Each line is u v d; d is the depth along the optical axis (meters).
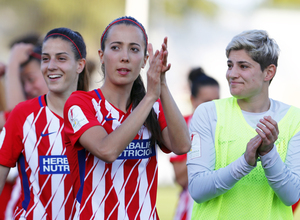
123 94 7.75
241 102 8.79
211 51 33.88
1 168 9.28
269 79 8.56
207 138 8.58
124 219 7.38
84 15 26.28
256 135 8.03
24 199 9.35
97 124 7.14
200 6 34.03
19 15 25.19
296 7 33.88
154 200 7.83
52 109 9.59
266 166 7.85
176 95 30.14
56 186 9.23
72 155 7.55
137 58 7.50
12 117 9.42
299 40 33.72
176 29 33.97
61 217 9.21
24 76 14.67
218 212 8.27
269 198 8.24
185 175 13.52
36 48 14.68
